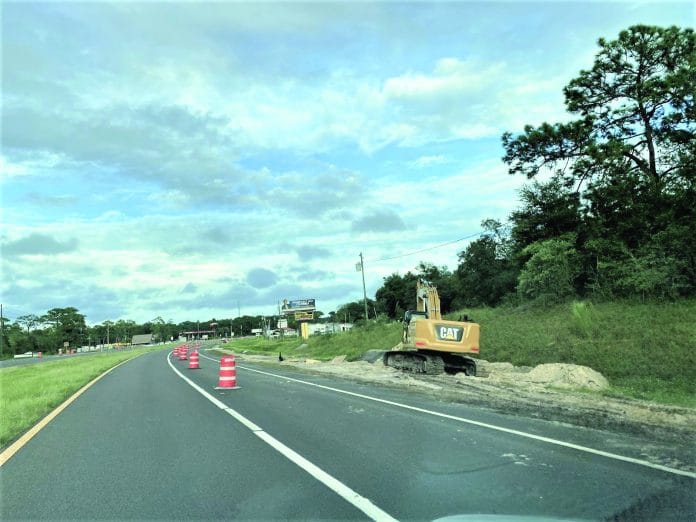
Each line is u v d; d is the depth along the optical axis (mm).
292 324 132750
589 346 20469
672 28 31078
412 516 5520
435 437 9305
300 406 13445
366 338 43031
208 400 15086
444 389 16641
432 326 21703
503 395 14805
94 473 7492
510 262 47625
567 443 8680
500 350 24656
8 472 7680
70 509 6004
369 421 11031
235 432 10164
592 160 33062
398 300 86438
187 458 8195
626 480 6602
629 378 16578
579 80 33594
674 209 29438
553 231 36094
